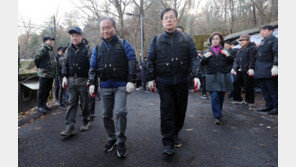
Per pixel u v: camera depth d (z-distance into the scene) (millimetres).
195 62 2445
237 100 5211
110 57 2381
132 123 3619
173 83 2414
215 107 3533
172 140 2385
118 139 2318
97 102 5895
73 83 3066
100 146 2689
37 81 6301
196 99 5957
